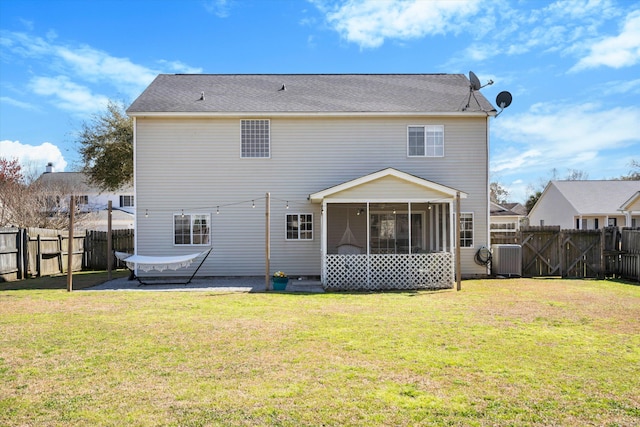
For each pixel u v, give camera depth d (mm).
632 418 3963
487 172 14875
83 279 14805
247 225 14688
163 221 14570
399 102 15281
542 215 36500
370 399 4344
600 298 10422
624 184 32250
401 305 9586
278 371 5180
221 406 4191
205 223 14664
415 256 12477
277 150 14734
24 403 4297
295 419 3918
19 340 6609
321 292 11773
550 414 4039
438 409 4121
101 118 25984
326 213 13688
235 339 6625
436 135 14898
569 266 15070
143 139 14547
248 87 16438
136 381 4875
